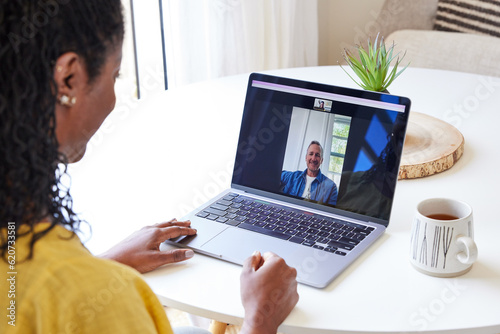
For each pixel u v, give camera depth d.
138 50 2.32
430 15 2.67
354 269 0.96
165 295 0.91
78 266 0.60
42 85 0.58
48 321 0.58
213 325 1.38
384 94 1.08
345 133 1.10
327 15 3.05
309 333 0.84
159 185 1.27
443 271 0.92
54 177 0.63
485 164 1.29
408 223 1.08
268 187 1.16
